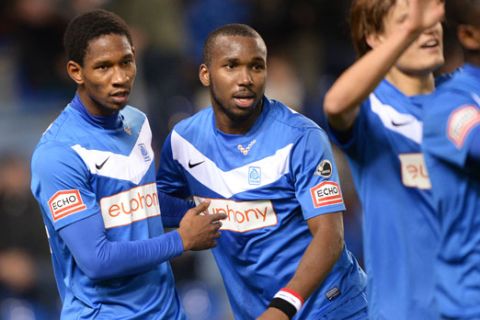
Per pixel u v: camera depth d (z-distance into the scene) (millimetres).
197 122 18219
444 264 14289
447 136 13992
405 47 14539
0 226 32938
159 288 17406
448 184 14148
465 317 13906
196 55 40938
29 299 32594
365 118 16547
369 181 16578
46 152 16688
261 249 17656
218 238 17188
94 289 17094
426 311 16047
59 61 41594
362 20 17031
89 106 16969
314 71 40938
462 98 14023
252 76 16922
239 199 17625
